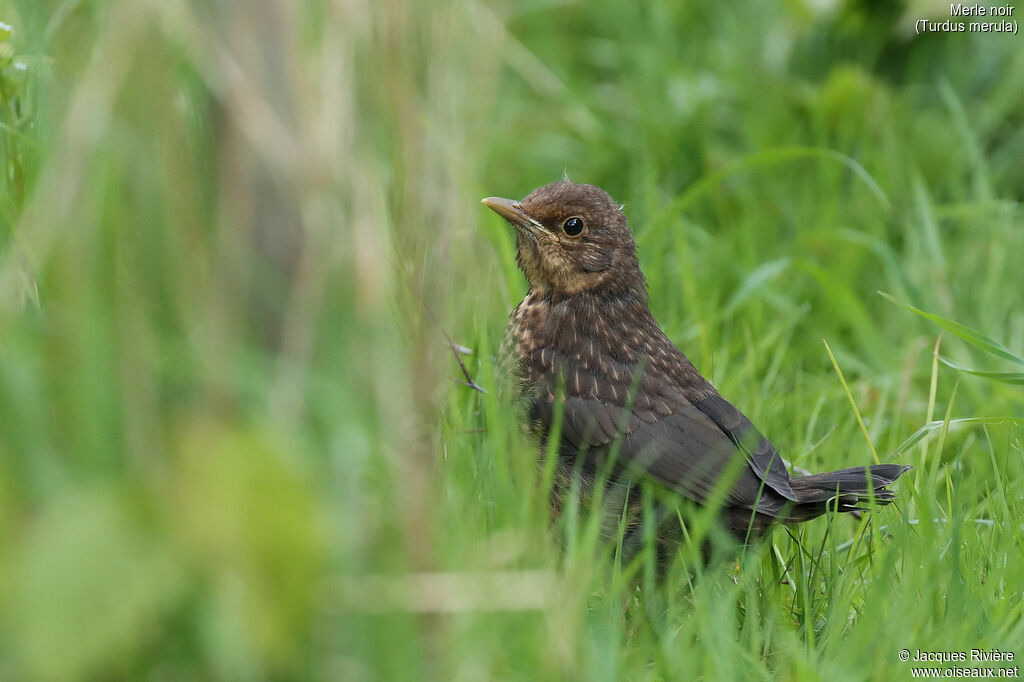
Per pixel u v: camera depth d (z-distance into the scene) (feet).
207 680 15.97
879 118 43.60
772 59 46.68
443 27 20.95
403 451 17.67
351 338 17.22
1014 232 40.45
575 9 51.24
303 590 15.34
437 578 17.40
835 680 21.15
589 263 29.50
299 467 15.38
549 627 19.44
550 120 45.60
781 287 38.81
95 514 14.94
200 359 16.69
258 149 16.94
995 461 27.68
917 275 38.58
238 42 16.84
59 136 17.40
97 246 16.48
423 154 19.56
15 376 16.69
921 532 25.32
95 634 14.75
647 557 23.94
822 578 26.16
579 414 27.84
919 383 35.60
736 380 32.01
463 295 24.14
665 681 21.75
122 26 16.52
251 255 17.03
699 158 43.91
